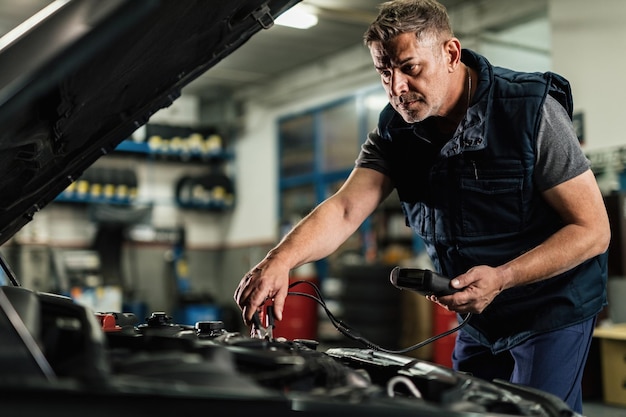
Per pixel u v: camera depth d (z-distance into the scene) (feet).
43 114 3.17
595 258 4.96
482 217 4.96
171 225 32.60
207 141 32.32
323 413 2.24
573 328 4.80
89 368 2.39
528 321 4.87
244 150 32.48
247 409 2.16
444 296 4.28
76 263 27.32
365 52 26.08
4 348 2.36
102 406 2.01
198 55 3.98
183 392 2.09
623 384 14.07
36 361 2.35
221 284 33.50
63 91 3.05
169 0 2.87
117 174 29.78
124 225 28.94
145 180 32.17
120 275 28.43
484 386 2.91
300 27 22.50
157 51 3.43
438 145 5.12
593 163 17.22
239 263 32.37
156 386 2.08
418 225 5.41
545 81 4.71
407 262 19.86
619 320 14.99
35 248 25.62
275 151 30.76
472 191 4.91
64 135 3.76
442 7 4.59
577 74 17.83
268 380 2.62
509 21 20.86
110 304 26.71
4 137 3.05
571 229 4.56
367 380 2.96
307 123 29.25
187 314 29.35
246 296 4.51
